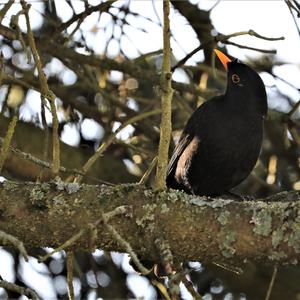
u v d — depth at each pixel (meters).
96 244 7.12
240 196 10.74
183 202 7.04
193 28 12.24
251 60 12.46
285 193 8.52
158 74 11.63
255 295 12.07
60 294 11.51
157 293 11.72
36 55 7.32
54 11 11.95
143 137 12.45
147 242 7.02
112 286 11.69
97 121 12.37
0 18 8.61
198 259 7.11
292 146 12.63
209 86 13.41
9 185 7.29
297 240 6.68
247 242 6.84
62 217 7.10
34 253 11.43
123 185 7.18
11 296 11.26
